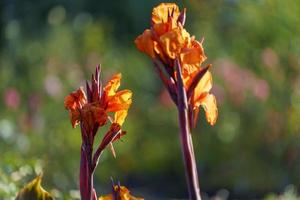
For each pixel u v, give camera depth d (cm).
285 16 1327
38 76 1416
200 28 1567
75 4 2181
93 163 305
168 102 1423
